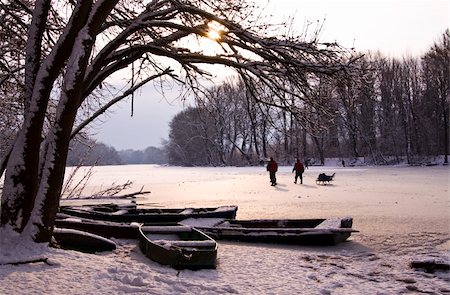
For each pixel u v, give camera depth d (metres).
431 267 8.83
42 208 7.99
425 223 14.39
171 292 6.62
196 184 36.31
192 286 7.12
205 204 21.70
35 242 7.84
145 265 8.34
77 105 8.37
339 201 21.27
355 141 74.44
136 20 9.51
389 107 74.12
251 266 9.18
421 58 68.31
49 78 8.20
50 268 7.04
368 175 43.22
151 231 11.23
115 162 164.25
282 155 79.38
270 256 10.24
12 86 11.88
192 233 11.27
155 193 28.80
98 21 8.27
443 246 11.15
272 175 32.38
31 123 8.02
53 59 8.22
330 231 11.48
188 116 84.25
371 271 8.90
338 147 82.38
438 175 41.16
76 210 15.94
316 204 20.28
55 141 8.16
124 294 6.28
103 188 32.50
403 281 8.12
